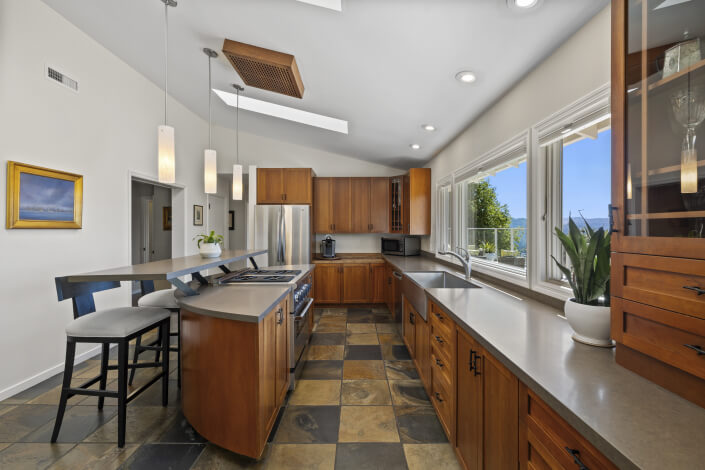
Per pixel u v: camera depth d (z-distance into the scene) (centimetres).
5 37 225
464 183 354
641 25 90
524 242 234
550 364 99
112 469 158
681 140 79
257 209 492
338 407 216
